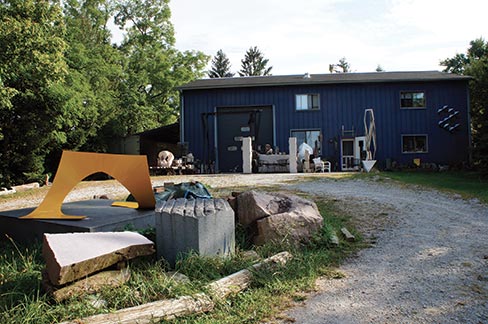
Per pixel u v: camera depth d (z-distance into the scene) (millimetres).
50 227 4926
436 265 4254
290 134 21641
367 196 9062
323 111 21609
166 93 33094
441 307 3160
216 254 4207
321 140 21328
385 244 5219
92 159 5773
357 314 3080
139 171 6004
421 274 3984
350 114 21578
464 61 35406
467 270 4051
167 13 33812
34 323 2807
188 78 32719
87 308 2910
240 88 21828
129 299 3111
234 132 21906
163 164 19312
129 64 32562
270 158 18781
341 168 21031
